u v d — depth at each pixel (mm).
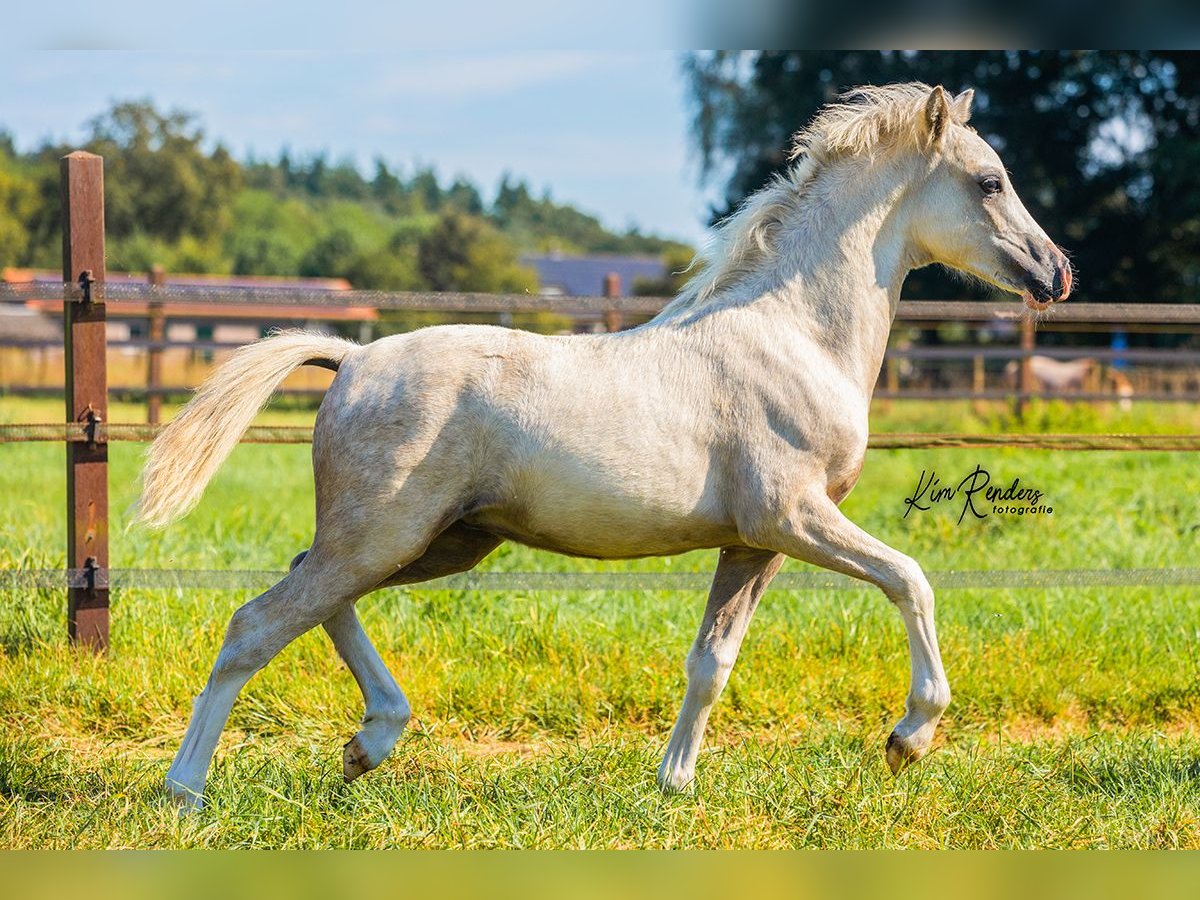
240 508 12133
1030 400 20734
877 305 5980
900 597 5492
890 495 13914
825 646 8148
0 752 6098
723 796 5754
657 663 7781
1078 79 35125
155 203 88875
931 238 6059
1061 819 5578
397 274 74125
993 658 8016
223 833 5191
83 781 5812
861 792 5715
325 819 5430
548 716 7344
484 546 6059
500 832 5273
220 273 81500
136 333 40906
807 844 5328
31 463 17297
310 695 7266
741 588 6035
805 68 37250
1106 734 7070
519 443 5375
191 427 5551
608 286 17016
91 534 7879
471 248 75250
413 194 184000
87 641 7879
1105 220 37188
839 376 5770
